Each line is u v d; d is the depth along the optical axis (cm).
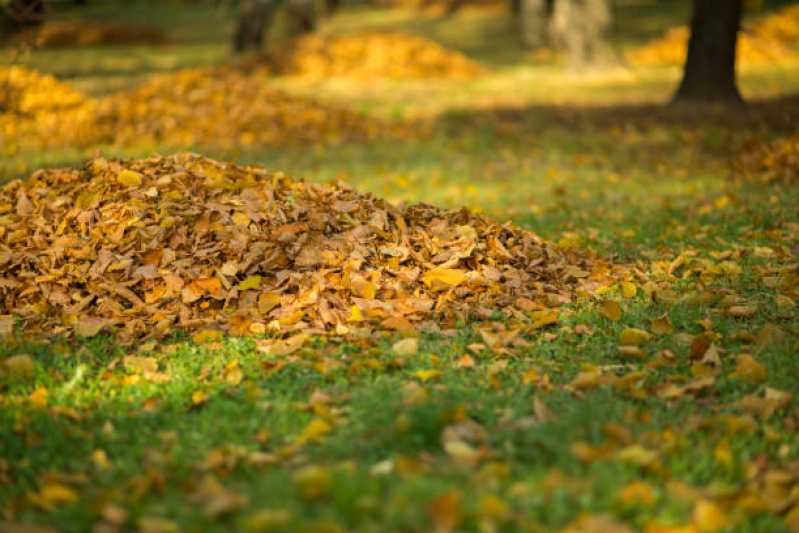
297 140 1142
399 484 274
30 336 437
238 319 449
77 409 361
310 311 459
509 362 409
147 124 1138
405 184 884
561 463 300
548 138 1195
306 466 305
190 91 1238
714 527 261
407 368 399
